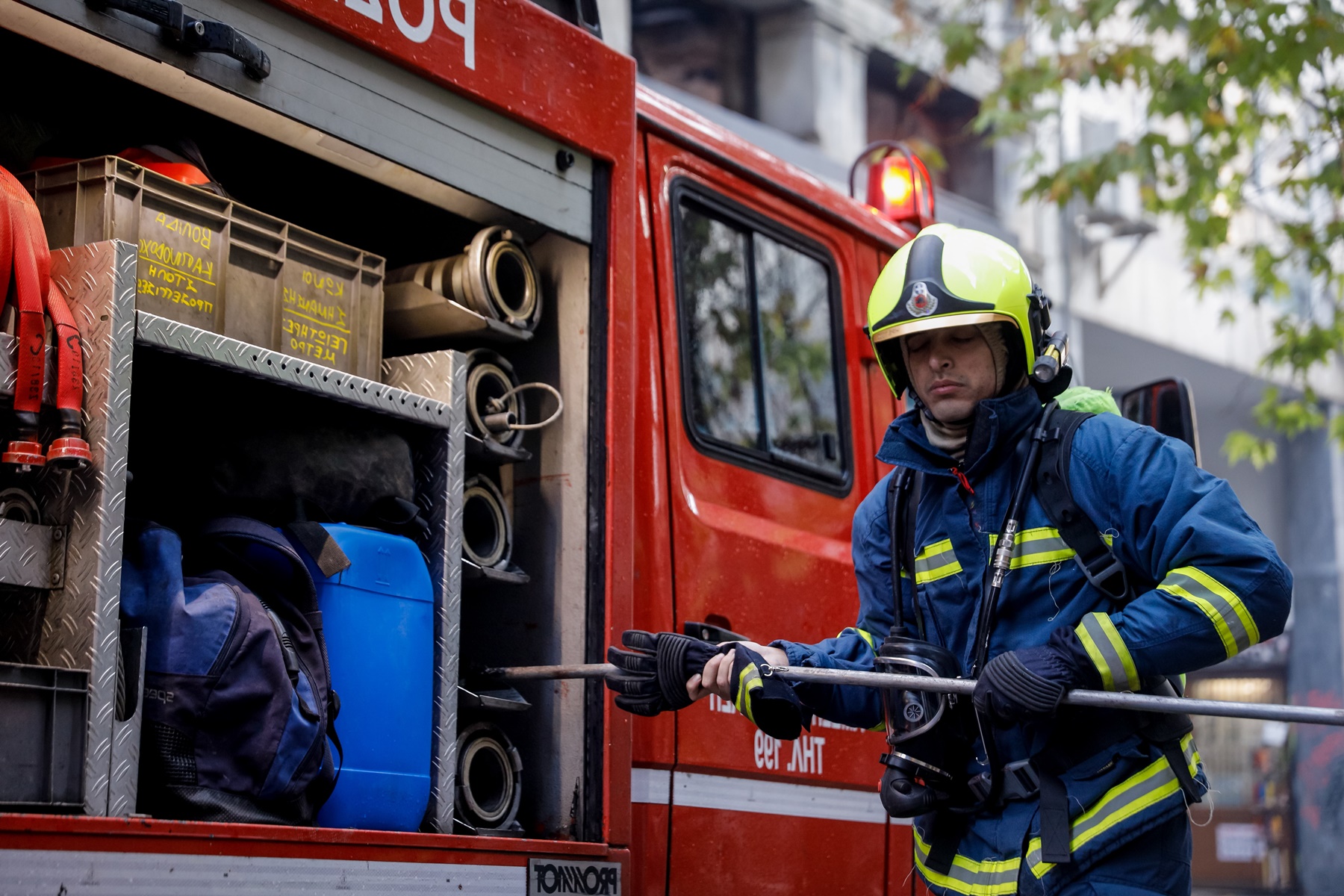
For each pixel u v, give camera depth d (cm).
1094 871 234
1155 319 1582
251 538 247
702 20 1245
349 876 235
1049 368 250
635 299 345
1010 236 1437
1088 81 963
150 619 229
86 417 215
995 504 250
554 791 294
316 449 261
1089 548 240
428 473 280
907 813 247
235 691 228
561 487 309
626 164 326
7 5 218
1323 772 1614
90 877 198
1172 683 246
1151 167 943
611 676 272
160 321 227
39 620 214
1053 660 228
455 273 299
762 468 379
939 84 1120
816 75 1249
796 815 359
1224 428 1825
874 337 257
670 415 349
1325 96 888
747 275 392
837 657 269
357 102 264
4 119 279
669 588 336
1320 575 1736
